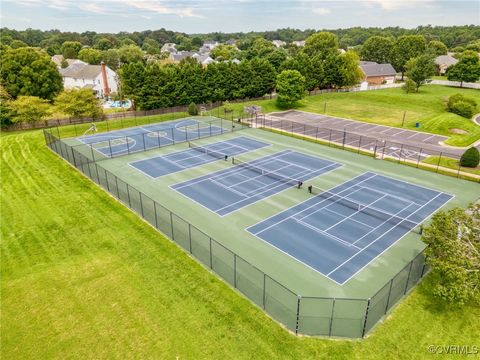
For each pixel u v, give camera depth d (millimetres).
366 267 18016
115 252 18844
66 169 31281
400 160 34906
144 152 37188
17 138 40750
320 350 12781
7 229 21469
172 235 20000
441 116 54094
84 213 23219
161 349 12836
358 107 65500
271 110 62750
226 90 65125
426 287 16188
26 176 29969
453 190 27781
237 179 29750
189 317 14289
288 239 20547
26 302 15320
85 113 51875
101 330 13742
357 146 40094
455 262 13938
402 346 12969
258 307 14859
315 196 26469
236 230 21453
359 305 15156
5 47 72875
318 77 76062
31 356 12648
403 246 19938
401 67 109438
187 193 26812
